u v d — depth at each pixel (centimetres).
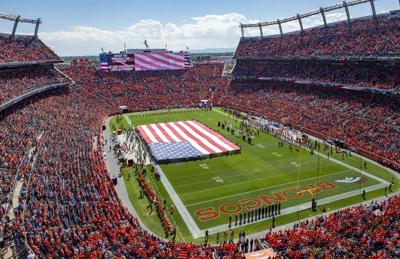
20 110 5931
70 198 3347
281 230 3139
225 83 10244
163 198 3831
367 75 6806
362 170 4528
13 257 2447
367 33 7381
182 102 9488
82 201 3312
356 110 6291
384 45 6681
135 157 5194
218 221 3344
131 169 4697
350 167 4638
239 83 9938
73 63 10400
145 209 3569
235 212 3503
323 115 6581
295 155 5156
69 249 2530
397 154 4712
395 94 5853
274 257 2488
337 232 2798
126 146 5631
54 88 8012
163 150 5388
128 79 10062
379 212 3150
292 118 6950
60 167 4097
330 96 7162
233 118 7762
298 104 7444
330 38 8181
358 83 6750
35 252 2442
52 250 2461
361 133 5556
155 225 3259
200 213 3500
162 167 4791
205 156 5156
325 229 2897
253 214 3456
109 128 7019
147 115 8312
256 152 5350
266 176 4391
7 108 5728
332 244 2586
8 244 2595
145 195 3897
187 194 3928
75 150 4838
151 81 10175
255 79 9394
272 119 7312
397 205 3116
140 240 2745
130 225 2997
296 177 4334
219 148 5431
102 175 4097
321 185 4084
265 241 2911
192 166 4819
